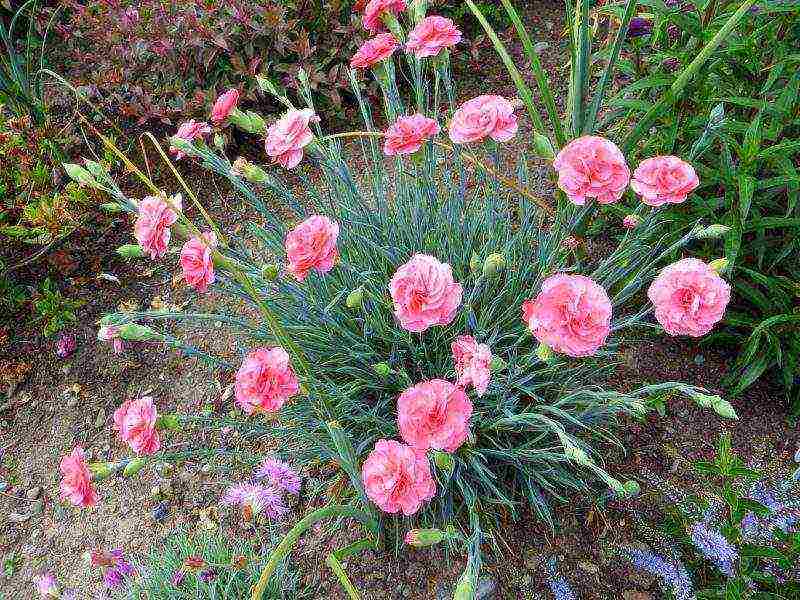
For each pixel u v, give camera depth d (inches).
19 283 33.1
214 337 31.2
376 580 23.1
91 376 30.5
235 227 34.6
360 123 38.7
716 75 26.0
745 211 22.0
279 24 35.0
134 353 31.1
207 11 34.7
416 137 20.2
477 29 42.8
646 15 31.1
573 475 24.4
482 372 16.9
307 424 24.5
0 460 28.3
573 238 24.2
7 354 31.2
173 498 26.4
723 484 24.1
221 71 36.9
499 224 25.5
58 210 31.8
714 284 15.8
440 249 24.3
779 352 24.1
